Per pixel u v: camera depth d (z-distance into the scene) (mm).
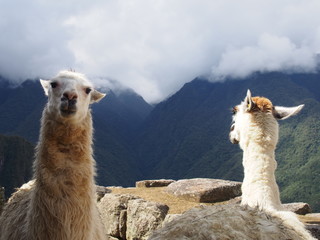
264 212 1404
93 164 1758
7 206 2188
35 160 1706
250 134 2096
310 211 3668
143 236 3084
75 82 1763
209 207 1456
